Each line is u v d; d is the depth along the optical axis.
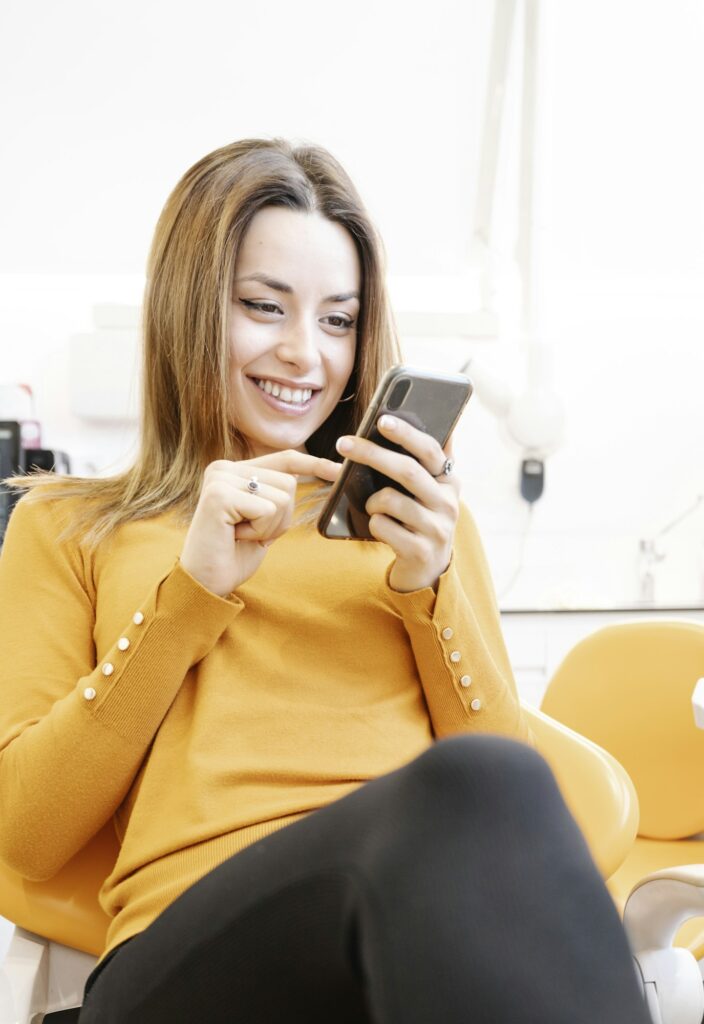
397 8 2.35
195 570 0.87
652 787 1.42
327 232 1.01
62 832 0.88
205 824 0.84
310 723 0.92
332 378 1.06
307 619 0.97
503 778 0.55
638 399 2.89
